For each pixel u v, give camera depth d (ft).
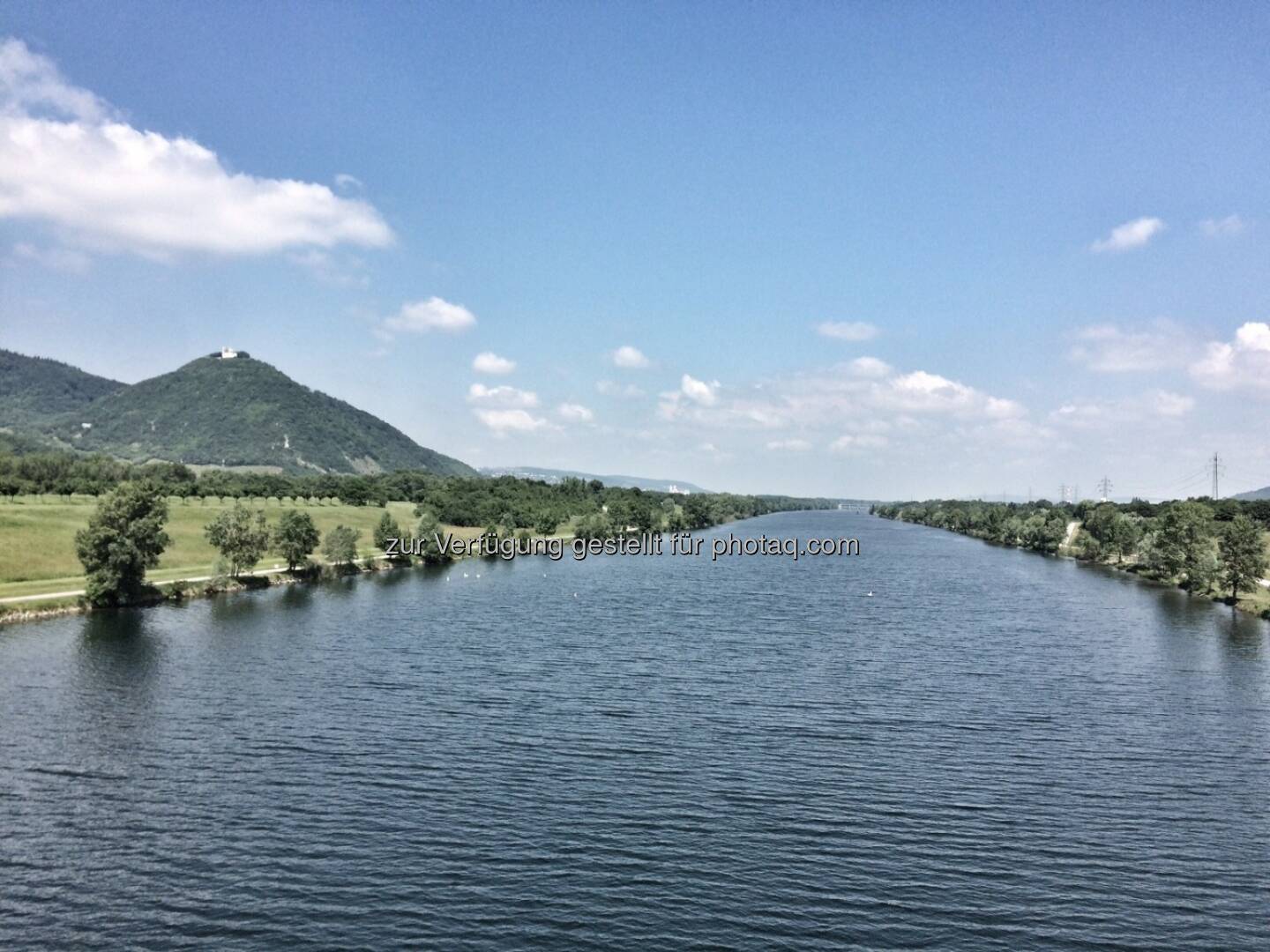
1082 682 271.28
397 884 132.46
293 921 121.60
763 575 629.10
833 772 184.55
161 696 237.86
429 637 337.52
